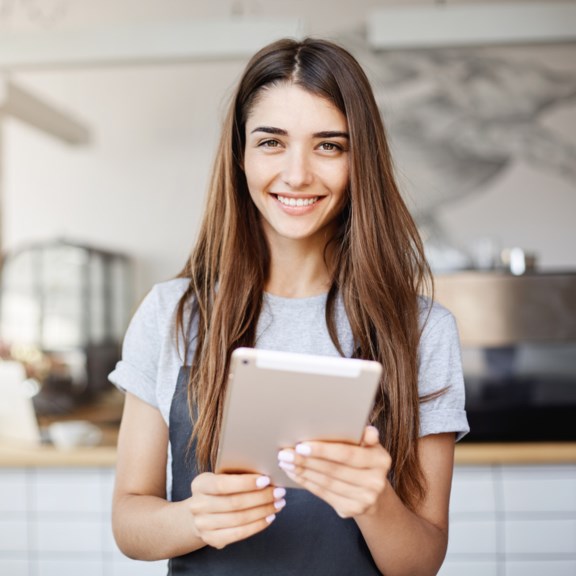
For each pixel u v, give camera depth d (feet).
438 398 3.22
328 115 3.03
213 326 3.23
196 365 3.25
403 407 3.12
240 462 2.50
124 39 9.05
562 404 8.73
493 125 11.99
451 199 12.03
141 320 3.45
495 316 8.45
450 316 3.40
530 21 8.68
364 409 2.27
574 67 11.90
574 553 7.41
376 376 2.20
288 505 3.09
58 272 12.59
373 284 3.18
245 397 2.27
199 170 13.00
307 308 3.36
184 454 3.21
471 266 9.30
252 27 8.86
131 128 13.08
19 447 8.29
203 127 12.97
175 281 3.55
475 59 11.99
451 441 3.26
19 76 13.12
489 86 11.98
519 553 7.46
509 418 8.35
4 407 8.69
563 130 11.94
